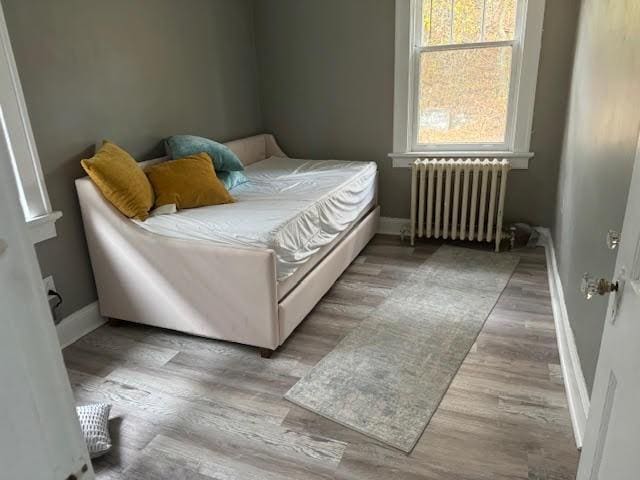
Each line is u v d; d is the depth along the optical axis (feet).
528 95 10.78
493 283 9.72
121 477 5.24
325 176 10.53
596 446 3.56
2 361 1.32
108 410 5.97
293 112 12.92
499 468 5.19
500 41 10.85
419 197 11.88
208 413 6.18
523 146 11.18
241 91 12.30
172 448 5.62
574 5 9.89
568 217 8.32
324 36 11.97
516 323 8.15
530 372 6.81
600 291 3.45
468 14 10.93
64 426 1.59
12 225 1.33
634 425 2.71
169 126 9.90
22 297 1.38
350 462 5.34
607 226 5.25
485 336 7.77
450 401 6.26
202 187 8.43
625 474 2.77
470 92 11.43
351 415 6.06
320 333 8.00
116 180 7.43
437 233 11.81
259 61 12.79
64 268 7.77
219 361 7.30
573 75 9.37
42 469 1.51
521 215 11.78
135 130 9.02
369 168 11.55
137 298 7.88
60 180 7.57
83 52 7.76
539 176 11.30
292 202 8.53
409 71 11.48
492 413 6.01
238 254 6.84
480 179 11.54
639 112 4.30
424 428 5.80
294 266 7.54
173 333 8.14
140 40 8.91
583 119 7.57
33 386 1.44
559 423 5.81
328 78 12.30
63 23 7.36
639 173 3.04
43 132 7.21
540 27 10.25
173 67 9.84
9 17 6.55
